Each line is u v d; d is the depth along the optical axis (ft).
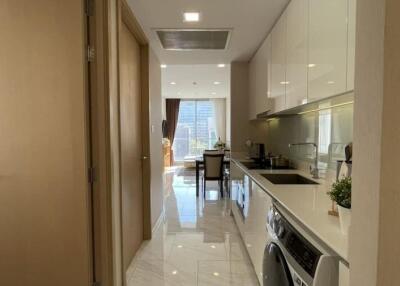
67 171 5.74
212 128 35.04
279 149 12.46
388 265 1.65
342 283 3.01
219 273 8.45
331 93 5.08
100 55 5.89
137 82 10.34
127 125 8.92
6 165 5.74
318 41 5.66
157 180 12.84
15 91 5.66
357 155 1.89
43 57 5.63
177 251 10.00
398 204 1.61
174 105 34.45
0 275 5.93
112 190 6.19
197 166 19.15
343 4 4.61
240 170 10.99
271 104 9.78
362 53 1.80
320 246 3.48
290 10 7.58
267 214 6.08
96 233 6.06
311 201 5.16
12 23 5.61
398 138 1.59
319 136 8.05
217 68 18.12
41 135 5.70
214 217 13.88
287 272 4.16
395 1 1.54
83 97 5.69
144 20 9.09
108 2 5.95
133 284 7.88
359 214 1.87
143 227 11.05
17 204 5.80
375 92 1.67
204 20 9.12
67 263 5.85
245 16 8.78
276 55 9.07
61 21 5.61
